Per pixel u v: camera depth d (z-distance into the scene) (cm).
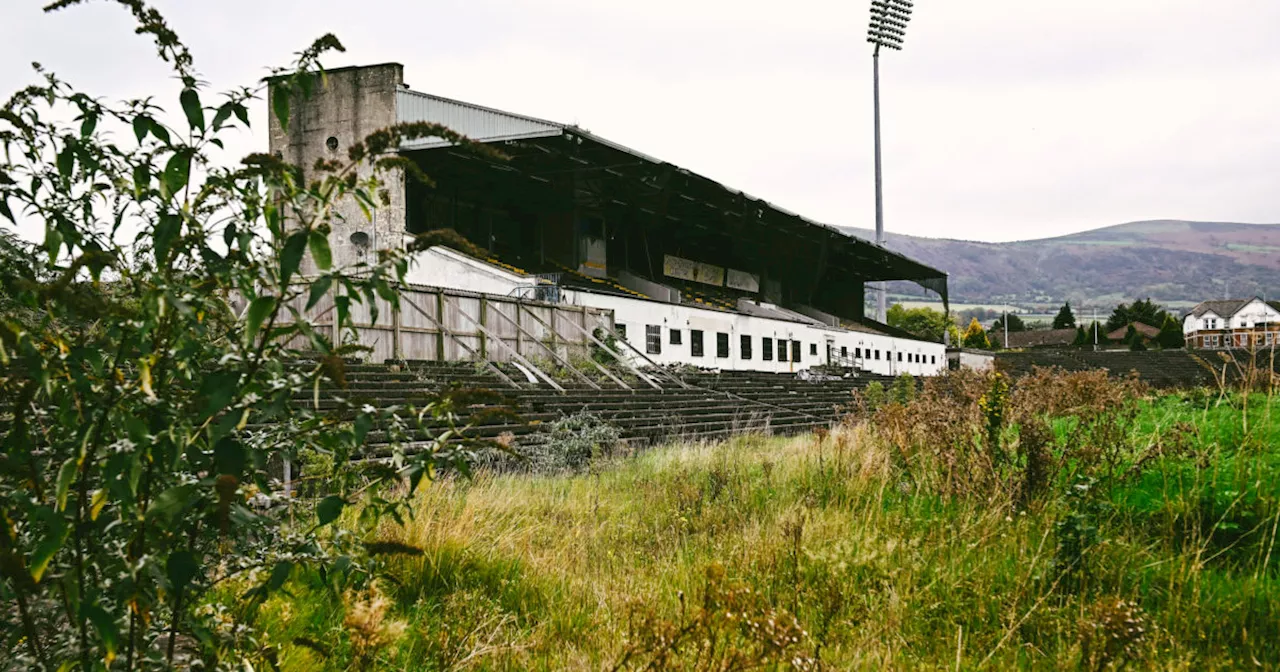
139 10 256
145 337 241
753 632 368
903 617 524
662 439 2017
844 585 540
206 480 247
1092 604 523
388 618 479
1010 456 804
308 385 252
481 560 611
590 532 800
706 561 636
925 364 6981
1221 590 545
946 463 841
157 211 278
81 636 255
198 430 250
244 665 296
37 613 280
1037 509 715
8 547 241
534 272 4053
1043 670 463
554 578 618
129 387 256
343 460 312
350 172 257
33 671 260
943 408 930
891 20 6606
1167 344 11662
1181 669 435
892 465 941
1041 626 510
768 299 6688
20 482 268
